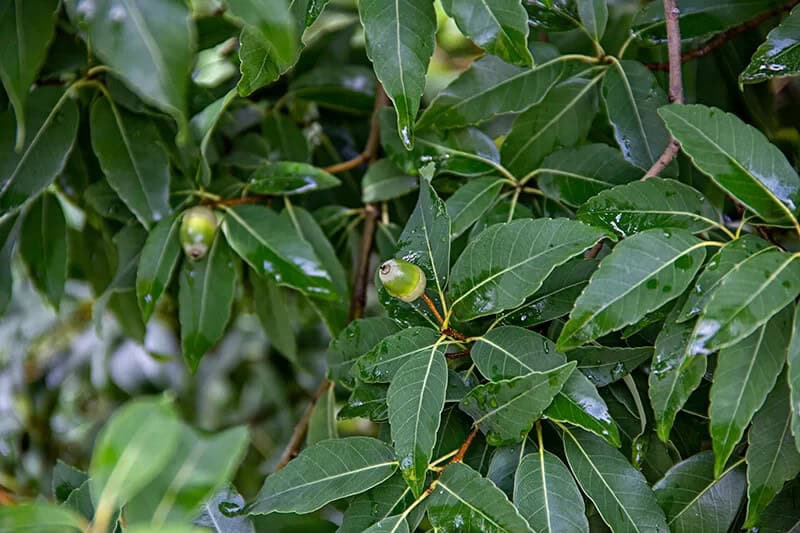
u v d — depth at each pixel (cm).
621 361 83
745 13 90
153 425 71
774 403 81
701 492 83
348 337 87
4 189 91
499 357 81
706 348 76
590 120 92
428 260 84
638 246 79
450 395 83
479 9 81
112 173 93
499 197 92
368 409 84
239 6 73
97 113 93
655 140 89
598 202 82
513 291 80
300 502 82
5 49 82
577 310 78
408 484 79
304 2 81
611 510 81
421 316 84
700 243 79
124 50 72
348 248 104
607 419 80
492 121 101
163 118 95
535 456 81
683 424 87
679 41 86
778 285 76
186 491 72
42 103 92
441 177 97
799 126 99
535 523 80
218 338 94
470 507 79
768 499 80
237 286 103
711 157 80
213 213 95
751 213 83
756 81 84
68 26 93
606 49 97
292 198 102
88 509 82
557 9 91
